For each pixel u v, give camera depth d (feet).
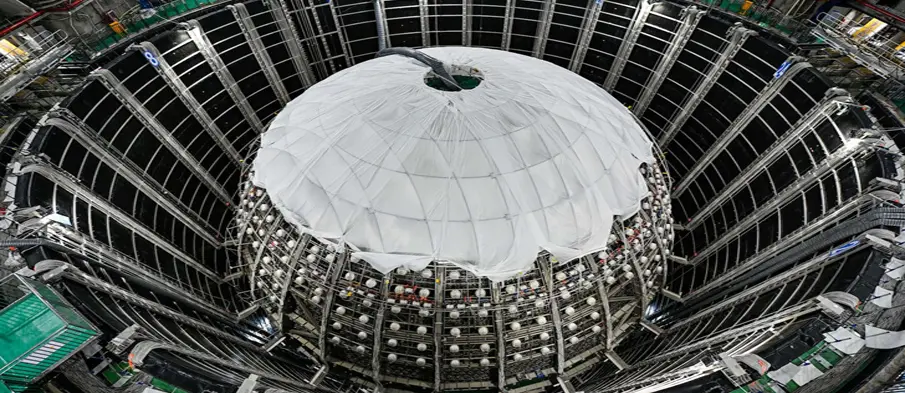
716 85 147.95
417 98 100.73
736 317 95.04
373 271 93.56
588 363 111.45
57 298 69.67
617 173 100.99
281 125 112.16
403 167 90.63
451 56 118.83
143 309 88.38
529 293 93.81
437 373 101.45
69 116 112.98
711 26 146.30
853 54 121.90
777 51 131.54
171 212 137.18
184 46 142.20
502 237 88.94
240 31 154.92
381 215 89.04
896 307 71.56
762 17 152.87
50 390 65.57
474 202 89.40
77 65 134.92
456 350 96.02
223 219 158.92
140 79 132.87
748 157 140.26
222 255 150.82
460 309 92.63
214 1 160.04
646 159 111.14
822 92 119.55
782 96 129.80
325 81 124.06
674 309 127.34
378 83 107.45
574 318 100.63
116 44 140.26
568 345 103.45
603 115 110.01
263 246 104.78
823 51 138.00
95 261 91.56
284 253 100.94
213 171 158.61
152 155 136.56
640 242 104.37
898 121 112.78
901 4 130.93
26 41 127.75
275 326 121.90
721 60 144.25
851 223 90.63
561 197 92.94
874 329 68.28
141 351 64.18
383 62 119.44
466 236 88.48
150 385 65.57
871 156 101.60
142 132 133.80
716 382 66.39
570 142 98.02
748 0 155.12
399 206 89.10
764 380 65.72
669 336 110.52
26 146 104.37
